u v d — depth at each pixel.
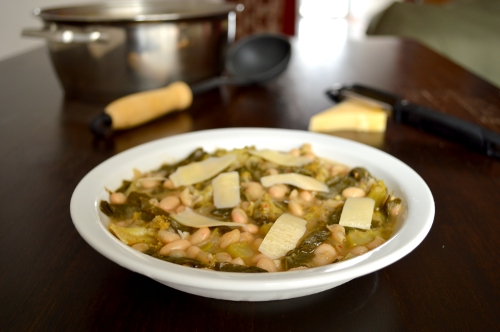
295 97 0.75
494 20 1.58
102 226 0.34
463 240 0.41
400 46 1.10
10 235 0.41
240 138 0.51
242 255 0.37
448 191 0.48
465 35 1.44
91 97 0.72
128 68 0.68
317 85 0.81
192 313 0.33
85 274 0.36
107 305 0.34
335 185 0.45
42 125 0.64
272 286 0.27
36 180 0.50
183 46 0.70
